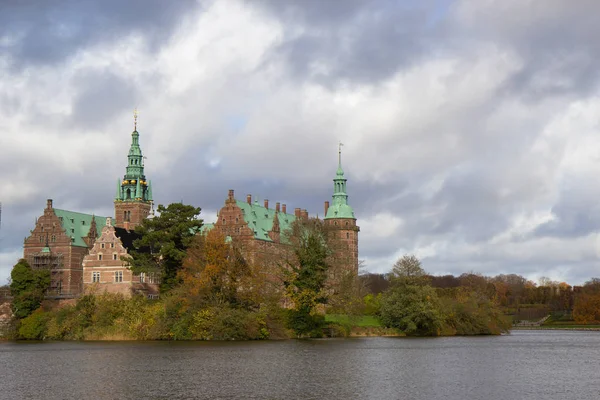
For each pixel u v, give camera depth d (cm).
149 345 10012
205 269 11056
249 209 18688
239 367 7225
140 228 12812
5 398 5412
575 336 14912
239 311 10988
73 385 6028
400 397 5484
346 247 13712
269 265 12700
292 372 6850
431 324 13375
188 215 12762
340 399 5381
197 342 10588
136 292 15250
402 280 13350
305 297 11719
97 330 11581
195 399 5366
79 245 18475
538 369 7394
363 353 8875
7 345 10644
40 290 13025
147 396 5491
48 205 18438
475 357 8625
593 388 6028
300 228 13538
